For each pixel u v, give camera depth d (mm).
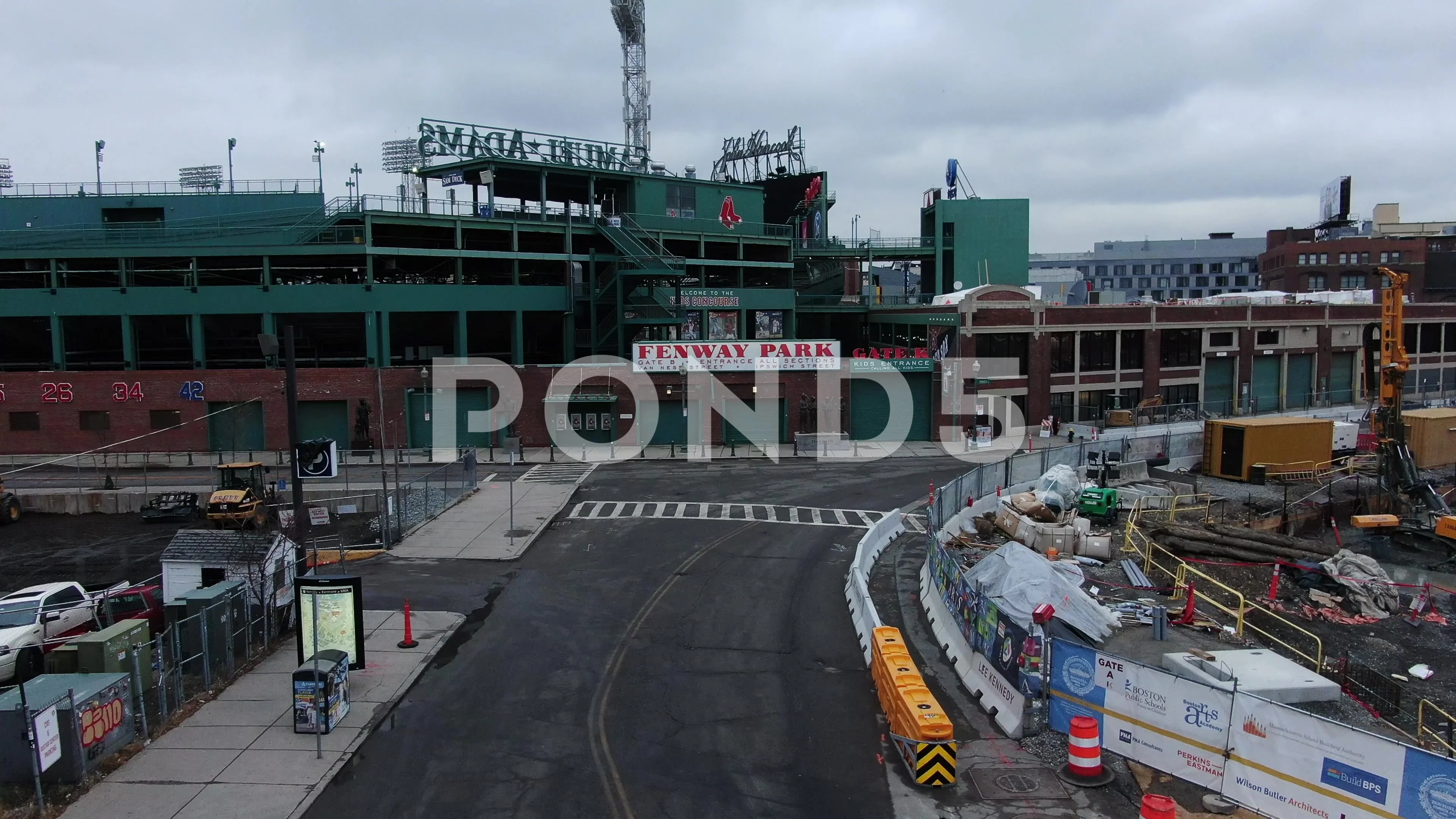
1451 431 50625
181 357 65312
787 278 72688
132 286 56375
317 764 15219
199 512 39031
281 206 61281
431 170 60312
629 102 78938
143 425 53094
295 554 23047
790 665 20172
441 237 60062
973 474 35906
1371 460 48062
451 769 15297
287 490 41406
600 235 62969
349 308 55750
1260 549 31609
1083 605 21344
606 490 42531
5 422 52719
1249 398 69562
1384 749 12094
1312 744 12828
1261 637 23094
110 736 15125
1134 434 51281
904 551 31062
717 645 21453
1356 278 122562
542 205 61438
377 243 57844
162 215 60750
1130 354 64500
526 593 25688
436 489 41375
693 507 38312
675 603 24766
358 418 54000
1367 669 21078
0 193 63094
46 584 29438
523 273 64000
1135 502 38000
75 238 57406
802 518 36312
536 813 13898
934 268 81625
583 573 27891
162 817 13500
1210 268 168000
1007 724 16594
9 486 42500
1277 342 70938
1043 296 103875
